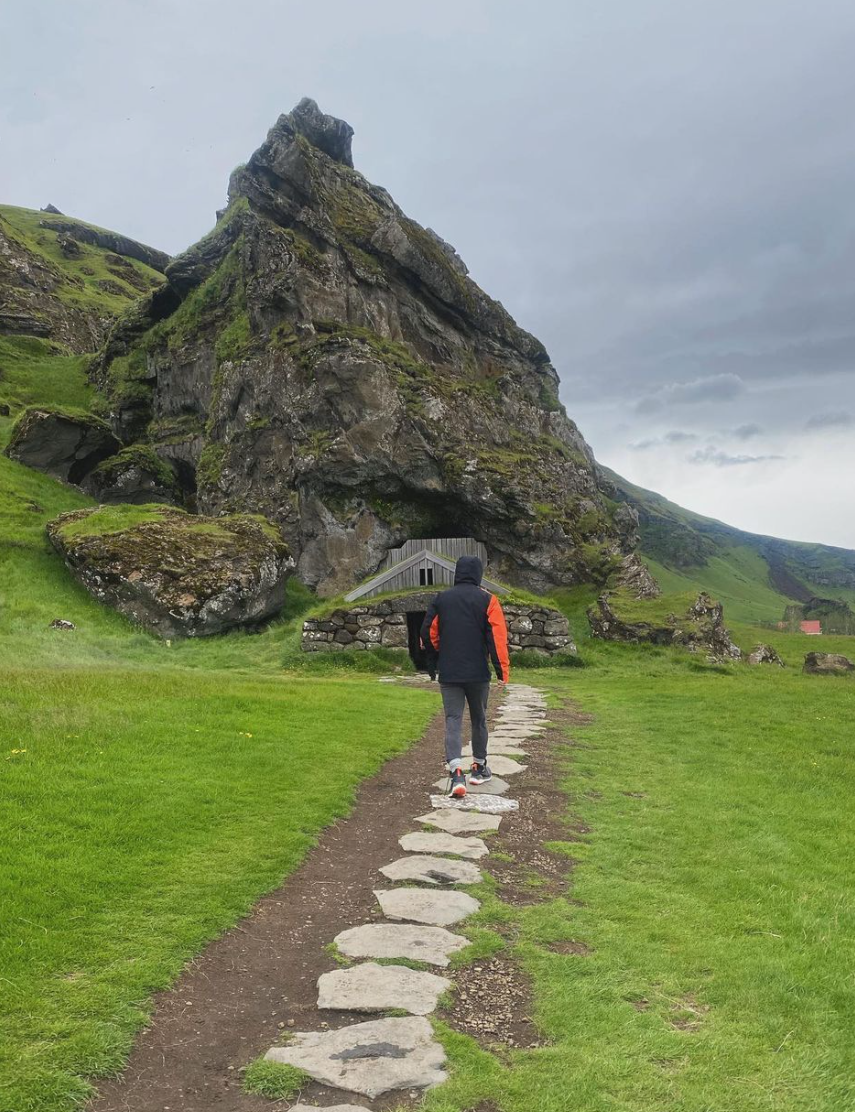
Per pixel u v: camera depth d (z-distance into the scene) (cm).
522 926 548
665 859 702
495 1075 365
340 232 4147
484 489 3491
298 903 576
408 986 451
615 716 1544
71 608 2725
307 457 3503
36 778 750
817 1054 391
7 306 6906
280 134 4128
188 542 2961
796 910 583
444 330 4419
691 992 459
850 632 9356
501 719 1491
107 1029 387
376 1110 340
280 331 3859
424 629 925
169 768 848
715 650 2742
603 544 3753
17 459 3997
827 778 1023
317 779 889
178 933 496
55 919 491
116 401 5072
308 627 2591
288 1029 407
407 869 652
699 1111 341
